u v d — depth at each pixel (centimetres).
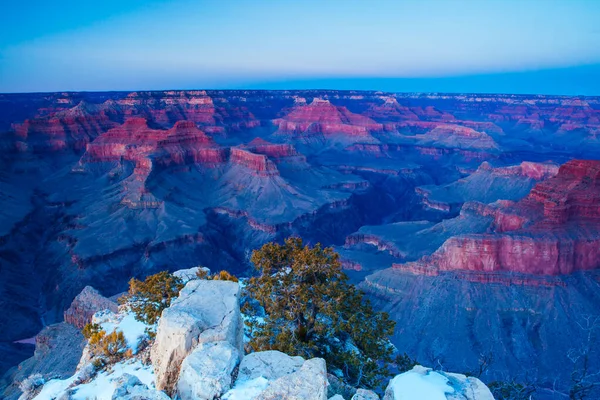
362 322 2522
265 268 2700
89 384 2062
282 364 1581
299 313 2511
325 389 1356
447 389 1493
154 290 2725
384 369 2391
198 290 1891
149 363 2139
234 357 1514
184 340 1573
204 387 1391
